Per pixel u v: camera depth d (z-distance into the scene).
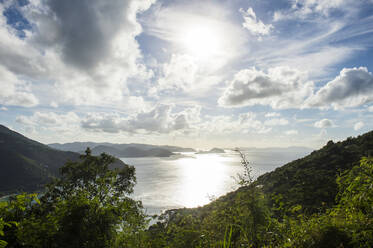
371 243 2.68
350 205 3.35
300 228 3.45
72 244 4.09
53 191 17.45
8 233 3.73
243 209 3.96
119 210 5.07
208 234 4.11
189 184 162.38
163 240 4.80
